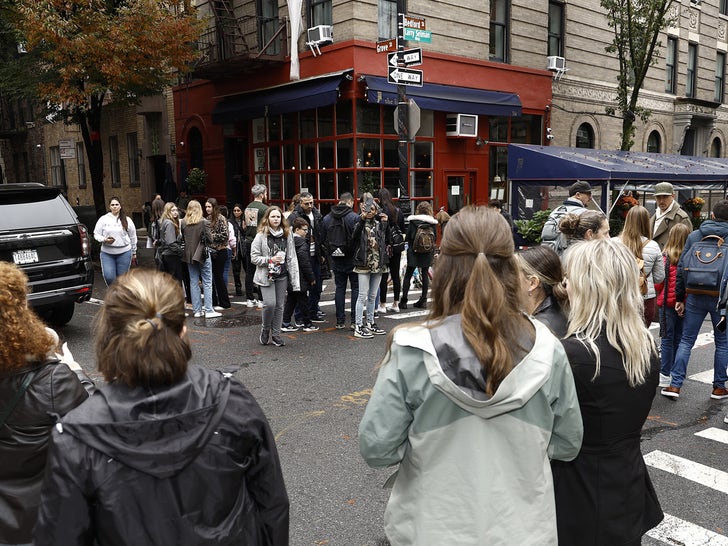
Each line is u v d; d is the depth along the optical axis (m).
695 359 7.29
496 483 1.74
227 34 16.56
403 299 9.84
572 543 2.22
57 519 1.48
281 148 16.67
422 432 1.79
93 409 1.54
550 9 18.75
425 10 15.20
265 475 1.74
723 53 26.94
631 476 2.22
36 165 30.92
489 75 16.73
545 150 12.88
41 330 2.10
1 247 7.21
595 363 2.17
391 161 15.37
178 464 1.51
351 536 3.49
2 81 15.51
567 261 2.44
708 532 3.57
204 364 6.83
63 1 12.90
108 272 9.66
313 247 8.95
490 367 1.69
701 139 26.20
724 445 4.80
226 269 10.08
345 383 6.16
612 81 20.84
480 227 1.84
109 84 13.99
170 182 20.55
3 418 2.02
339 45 14.27
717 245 5.59
